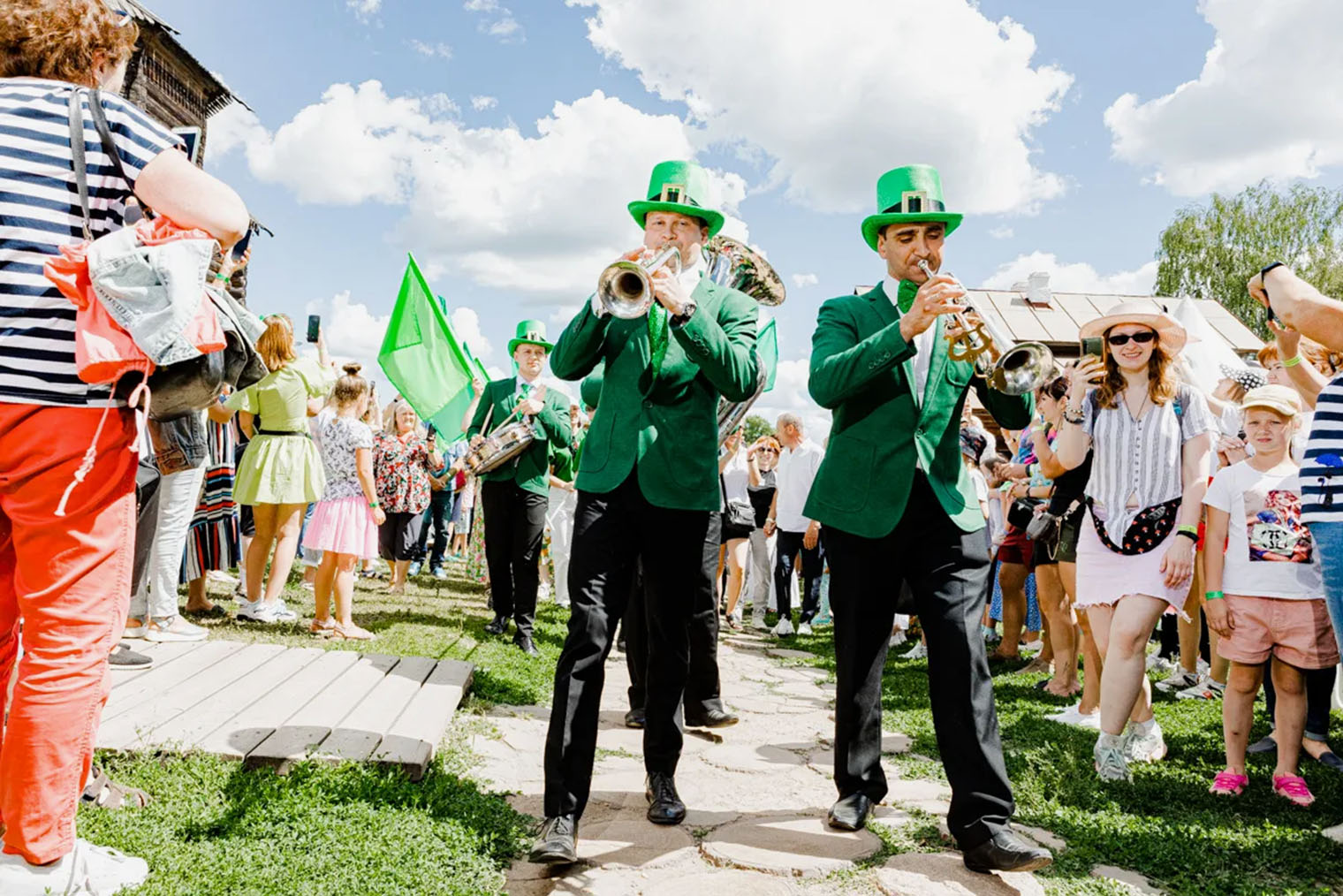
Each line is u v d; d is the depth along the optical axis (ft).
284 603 21.93
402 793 9.31
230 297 7.66
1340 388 8.89
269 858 7.65
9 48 6.66
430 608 24.99
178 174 6.69
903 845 9.31
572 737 8.55
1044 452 15.03
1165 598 11.35
